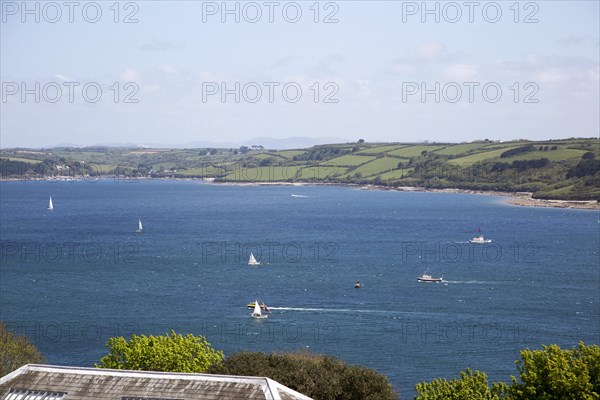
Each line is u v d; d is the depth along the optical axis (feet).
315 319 624.18
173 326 597.11
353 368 326.24
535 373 275.80
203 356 330.54
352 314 643.45
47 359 492.54
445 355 511.40
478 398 281.74
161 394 215.10
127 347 337.31
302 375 305.94
